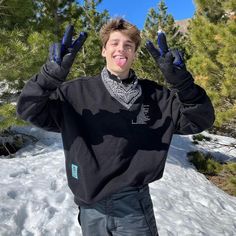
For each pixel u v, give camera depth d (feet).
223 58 26.68
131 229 6.50
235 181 27.81
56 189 18.02
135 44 6.76
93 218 6.64
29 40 24.43
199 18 34.12
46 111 6.41
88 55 47.67
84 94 6.66
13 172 20.18
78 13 45.09
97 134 6.51
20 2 26.21
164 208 19.10
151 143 6.62
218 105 28.81
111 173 6.42
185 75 6.11
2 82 27.45
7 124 25.30
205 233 16.85
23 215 14.56
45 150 29.27
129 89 6.68
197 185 26.94
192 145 44.14
